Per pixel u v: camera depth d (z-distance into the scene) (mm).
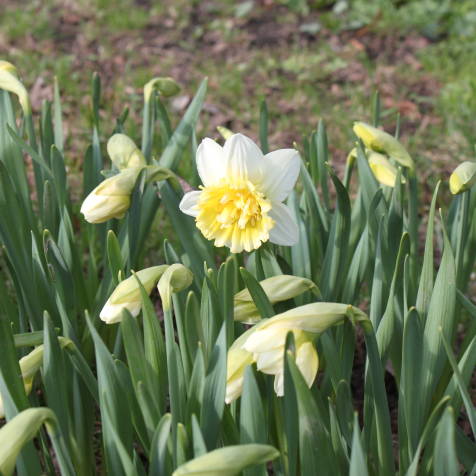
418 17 2828
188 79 2471
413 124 2197
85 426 1161
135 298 1062
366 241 1203
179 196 1216
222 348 1010
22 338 1113
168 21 2885
